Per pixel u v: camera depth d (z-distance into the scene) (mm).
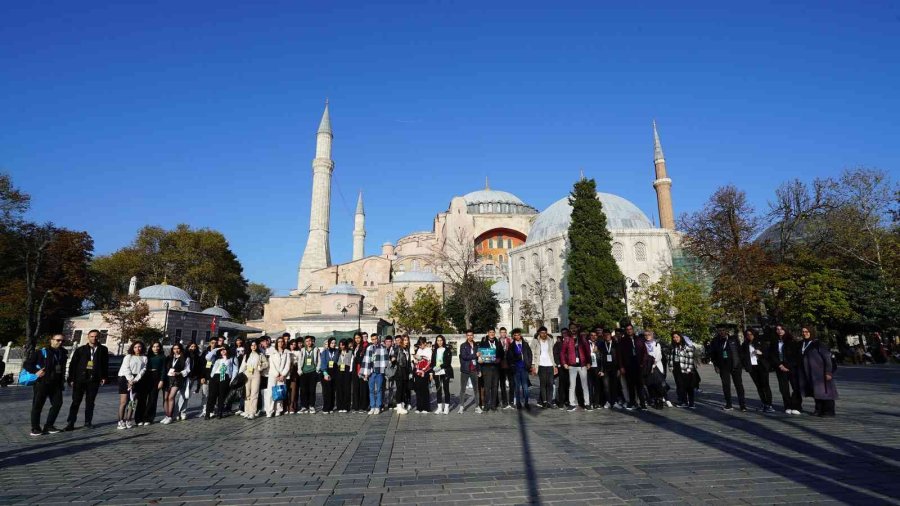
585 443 8531
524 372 13844
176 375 13016
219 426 12016
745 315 38594
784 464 6719
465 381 13750
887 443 7961
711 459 7109
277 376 13586
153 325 47344
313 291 69000
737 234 40875
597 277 42906
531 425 10781
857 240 37594
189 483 6410
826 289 36375
